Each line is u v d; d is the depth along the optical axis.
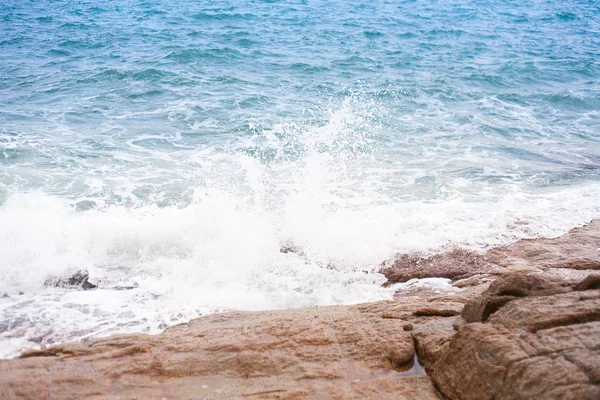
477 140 12.00
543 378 3.50
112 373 4.40
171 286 6.46
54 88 15.52
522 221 8.00
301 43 22.56
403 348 4.63
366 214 8.15
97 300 6.09
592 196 8.92
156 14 28.55
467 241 7.41
